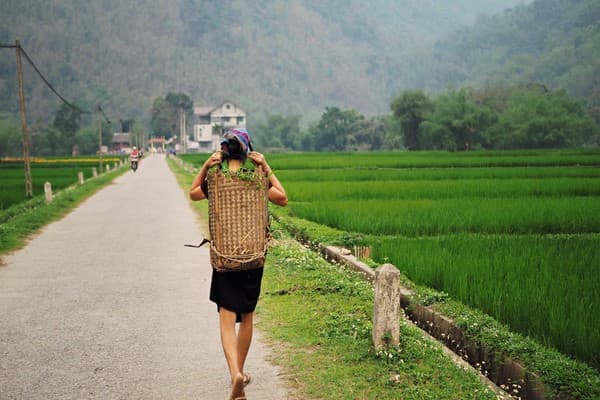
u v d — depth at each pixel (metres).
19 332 7.30
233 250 5.20
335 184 27.44
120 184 37.44
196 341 6.96
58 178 40.94
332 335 6.86
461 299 8.14
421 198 22.11
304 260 11.07
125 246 14.01
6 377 5.87
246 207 5.21
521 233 14.82
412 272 9.67
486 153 69.88
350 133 150.50
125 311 8.26
